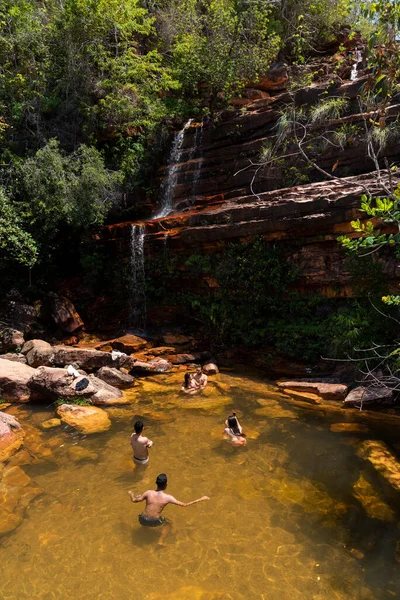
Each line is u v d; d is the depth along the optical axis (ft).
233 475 21.50
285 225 39.55
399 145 40.98
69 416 28.81
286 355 39.81
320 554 15.94
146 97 60.90
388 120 41.68
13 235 48.01
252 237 42.45
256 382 35.45
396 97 42.96
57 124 60.34
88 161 53.11
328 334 37.09
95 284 54.85
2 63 58.59
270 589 14.38
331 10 62.54
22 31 57.52
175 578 14.89
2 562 15.70
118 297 53.98
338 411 29.17
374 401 29.71
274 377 36.55
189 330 48.21
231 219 44.16
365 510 18.52
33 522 17.97
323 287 39.22
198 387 34.12
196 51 62.13
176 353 42.96
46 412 30.48
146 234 50.93
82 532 17.30
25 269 53.47
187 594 14.17
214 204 52.19
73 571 15.26
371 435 25.44
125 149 61.57
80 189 50.60
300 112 48.96
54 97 59.31
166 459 23.27
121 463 22.93
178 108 63.57
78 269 57.47
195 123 63.46
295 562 15.57
